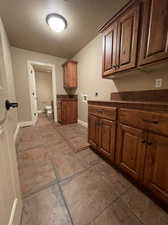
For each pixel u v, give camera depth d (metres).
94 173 1.29
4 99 0.65
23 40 2.53
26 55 3.04
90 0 1.48
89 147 1.94
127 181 1.17
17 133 2.53
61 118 3.48
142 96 1.50
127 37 1.25
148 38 1.05
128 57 1.27
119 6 1.58
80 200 0.95
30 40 2.53
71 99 3.40
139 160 1.00
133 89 1.65
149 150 0.91
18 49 2.91
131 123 1.06
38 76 5.79
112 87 2.05
